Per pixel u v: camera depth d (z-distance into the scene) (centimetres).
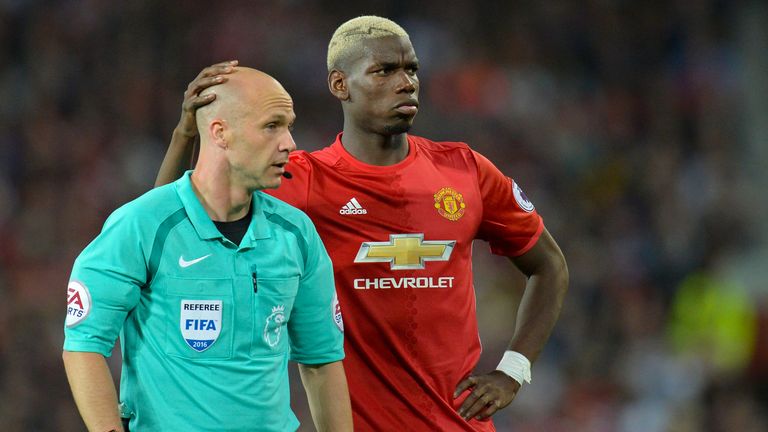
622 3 6462
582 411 4247
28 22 5753
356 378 1653
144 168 5341
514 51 6203
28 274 4588
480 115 5856
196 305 1384
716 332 4659
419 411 1652
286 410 1446
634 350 4562
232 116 1402
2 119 5438
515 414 4203
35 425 3906
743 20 6494
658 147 5909
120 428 1348
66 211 4994
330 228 1656
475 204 1716
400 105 1634
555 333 4525
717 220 5341
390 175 1673
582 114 6038
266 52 5912
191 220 1402
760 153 6003
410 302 1658
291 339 1520
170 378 1380
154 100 5650
